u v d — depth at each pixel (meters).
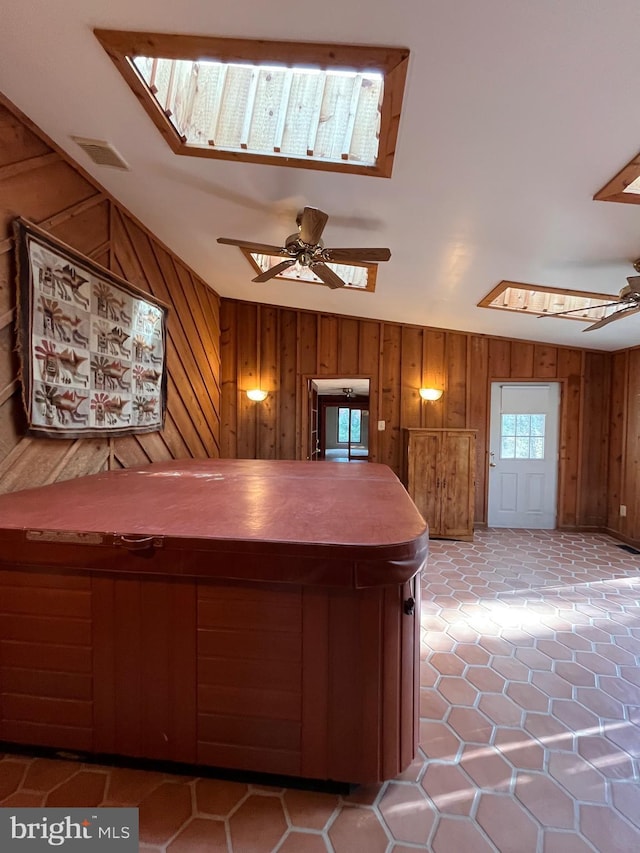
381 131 2.00
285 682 1.52
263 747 1.54
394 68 1.66
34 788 1.55
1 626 1.66
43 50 1.90
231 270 4.77
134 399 3.67
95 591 1.61
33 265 2.50
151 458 4.16
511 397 5.76
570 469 5.67
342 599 1.47
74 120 2.40
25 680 1.66
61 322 2.75
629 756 1.78
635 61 1.46
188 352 4.94
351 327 5.93
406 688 1.56
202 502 2.17
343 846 1.36
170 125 2.30
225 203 3.15
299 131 2.37
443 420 5.80
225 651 1.54
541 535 5.41
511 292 4.51
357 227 3.13
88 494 2.38
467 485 5.20
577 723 1.98
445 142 2.03
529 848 1.37
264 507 2.04
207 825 1.42
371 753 1.49
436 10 1.41
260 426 6.12
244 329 6.09
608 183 2.15
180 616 1.56
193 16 1.61
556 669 2.42
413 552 1.48
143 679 1.59
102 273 3.17
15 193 2.42
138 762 1.66
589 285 3.63
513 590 3.58
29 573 1.64
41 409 2.59
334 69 1.75
